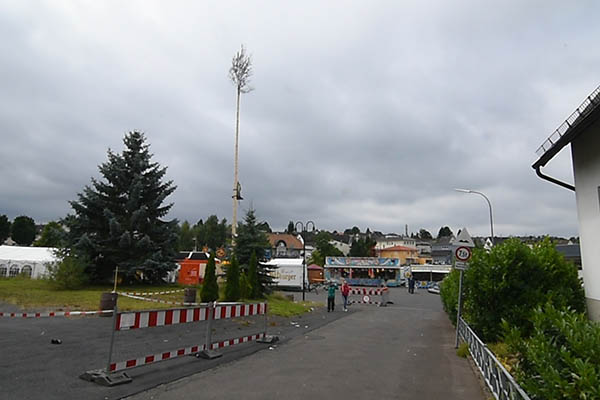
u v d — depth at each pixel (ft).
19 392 19.52
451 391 22.88
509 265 32.58
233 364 28.45
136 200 88.38
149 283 91.15
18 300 58.08
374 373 26.89
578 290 32.04
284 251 365.81
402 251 344.90
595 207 29.43
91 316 45.42
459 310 38.11
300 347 36.27
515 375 15.89
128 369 25.00
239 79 113.29
